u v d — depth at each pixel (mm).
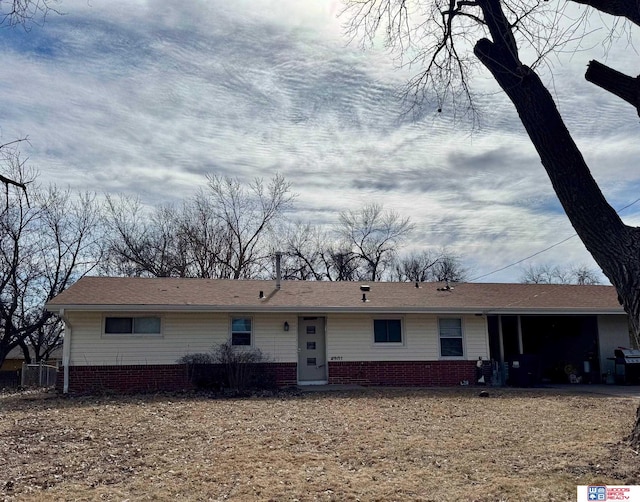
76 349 16531
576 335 21859
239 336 17797
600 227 6770
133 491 6621
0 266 28422
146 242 33625
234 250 35406
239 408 12742
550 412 11938
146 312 17016
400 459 7891
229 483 6855
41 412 12328
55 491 6637
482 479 6789
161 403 13672
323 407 12859
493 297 20344
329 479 6957
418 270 42531
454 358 18922
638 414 7891
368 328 18672
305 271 38844
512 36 7398
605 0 6789
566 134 7047
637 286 6418
